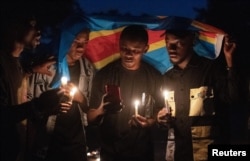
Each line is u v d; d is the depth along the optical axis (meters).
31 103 4.53
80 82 5.65
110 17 5.54
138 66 5.65
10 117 4.56
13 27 4.87
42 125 5.38
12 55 4.89
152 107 5.66
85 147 5.66
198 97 5.51
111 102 5.31
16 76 4.87
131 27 5.55
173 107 5.58
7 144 4.64
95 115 5.42
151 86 5.70
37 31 4.99
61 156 5.52
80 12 5.60
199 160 5.50
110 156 5.62
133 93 5.64
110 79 5.66
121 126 5.60
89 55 5.73
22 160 4.94
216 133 5.53
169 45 5.56
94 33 5.68
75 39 5.51
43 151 5.40
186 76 5.57
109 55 5.74
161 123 5.46
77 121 5.59
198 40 5.66
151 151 5.68
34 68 5.29
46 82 5.42
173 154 5.64
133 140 5.59
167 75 5.67
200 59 5.61
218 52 5.56
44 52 5.45
